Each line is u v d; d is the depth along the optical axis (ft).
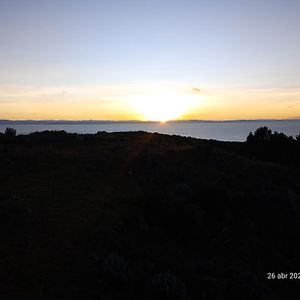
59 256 36.96
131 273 34.94
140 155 89.92
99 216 47.91
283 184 81.66
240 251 48.85
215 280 38.01
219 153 100.83
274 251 52.11
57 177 66.74
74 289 32.32
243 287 38.52
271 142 123.95
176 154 95.55
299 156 117.29
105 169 75.66
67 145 102.27
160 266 39.29
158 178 72.02
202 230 48.70
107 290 33.22
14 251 36.88
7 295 29.89
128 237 43.93
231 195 61.98
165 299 33.19
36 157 79.87
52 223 44.42
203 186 61.87
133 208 52.19
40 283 32.32
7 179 62.59
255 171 87.10
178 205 50.29
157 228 47.67
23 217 44.96
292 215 63.52
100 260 37.09
